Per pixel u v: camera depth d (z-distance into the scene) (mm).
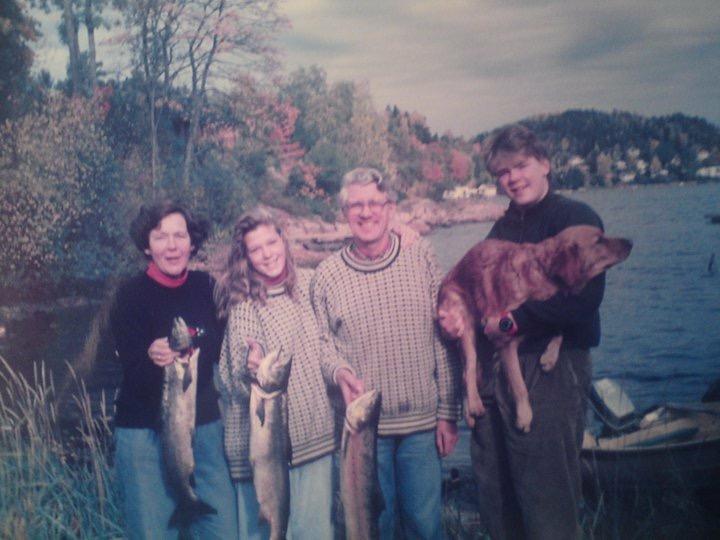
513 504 2877
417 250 2801
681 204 3535
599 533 3168
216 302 2844
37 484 3264
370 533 2707
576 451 2758
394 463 2842
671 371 3674
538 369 2707
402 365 2768
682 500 3352
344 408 2861
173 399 2719
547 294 2629
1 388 3498
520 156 2670
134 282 2795
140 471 2770
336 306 2785
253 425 2719
